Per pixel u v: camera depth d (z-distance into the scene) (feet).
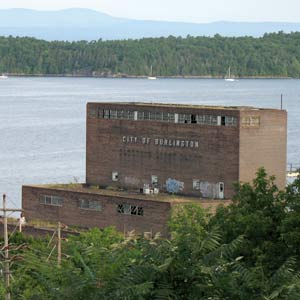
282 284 185.68
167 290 183.42
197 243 191.62
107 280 188.75
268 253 339.57
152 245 191.31
